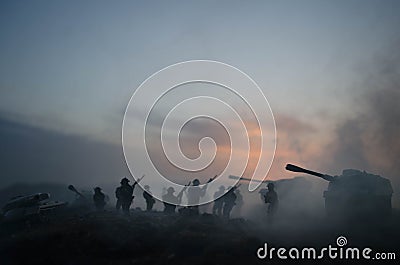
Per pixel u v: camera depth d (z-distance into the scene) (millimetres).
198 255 14172
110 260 13305
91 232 15305
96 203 22062
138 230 16000
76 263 12898
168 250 14453
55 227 16797
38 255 13609
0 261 13242
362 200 20453
